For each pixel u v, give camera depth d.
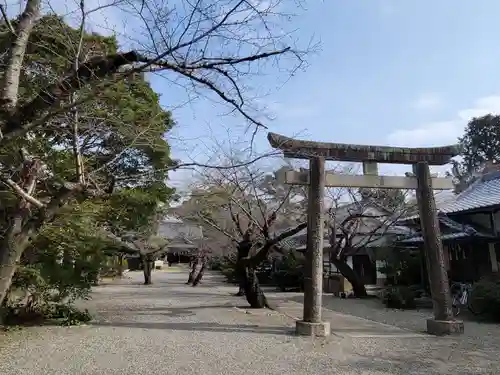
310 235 9.55
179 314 12.79
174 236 36.28
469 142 37.50
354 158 9.75
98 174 8.13
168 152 10.39
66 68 6.04
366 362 6.93
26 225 5.59
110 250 13.06
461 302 13.91
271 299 17.89
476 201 16.53
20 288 10.23
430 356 7.33
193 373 6.34
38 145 7.93
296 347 8.07
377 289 22.08
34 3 4.93
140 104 9.39
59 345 8.28
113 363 6.93
